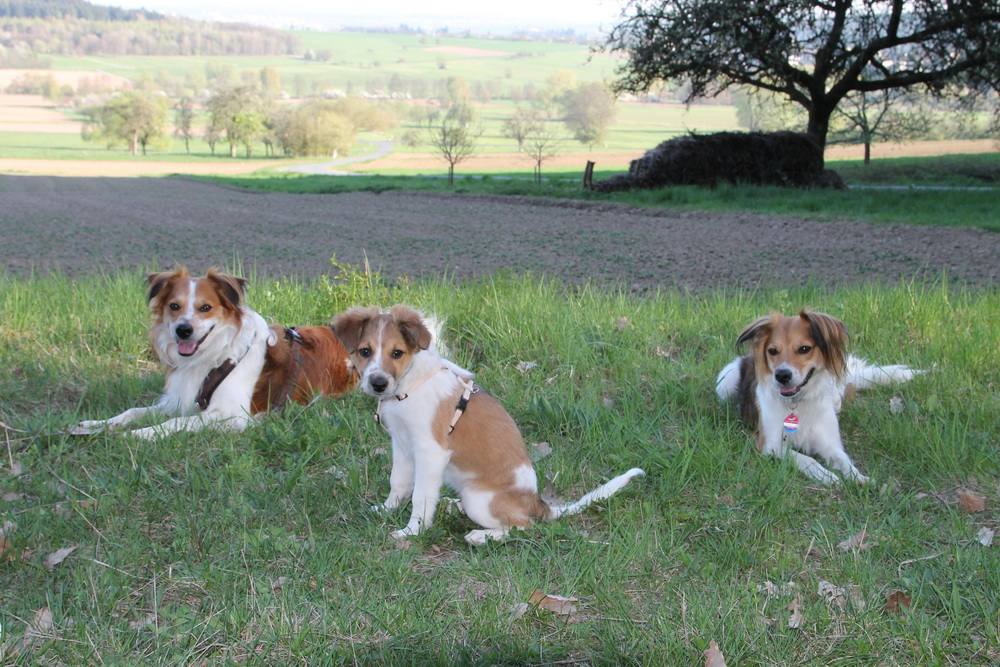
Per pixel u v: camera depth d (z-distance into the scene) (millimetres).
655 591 3842
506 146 109938
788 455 5219
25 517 4238
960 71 28484
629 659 3309
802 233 18859
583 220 23172
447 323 7988
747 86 36375
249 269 14023
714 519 4445
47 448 5219
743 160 30594
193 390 5891
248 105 110062
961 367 6941
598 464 5289
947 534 4371
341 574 3859
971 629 3529
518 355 7309
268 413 5949
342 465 5113
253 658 3262
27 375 6453
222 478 4727
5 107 186500
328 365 6469
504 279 9969
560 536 4281
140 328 7719
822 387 5477
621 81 31312
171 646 3309
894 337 7898
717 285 12055
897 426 5746
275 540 4023
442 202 31234
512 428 4469
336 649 3328
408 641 3367
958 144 81062
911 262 14195
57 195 35781
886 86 31172
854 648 3428
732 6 27234
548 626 3539
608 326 8031
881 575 3980
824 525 4422
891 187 34250
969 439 5500
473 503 4328
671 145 30453
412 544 4180
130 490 4578
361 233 20641
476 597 3740
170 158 98125
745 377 6211
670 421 6020
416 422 4270
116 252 16594
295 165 85812
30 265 14211
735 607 3623
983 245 15969
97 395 6234
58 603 3535
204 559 3945
